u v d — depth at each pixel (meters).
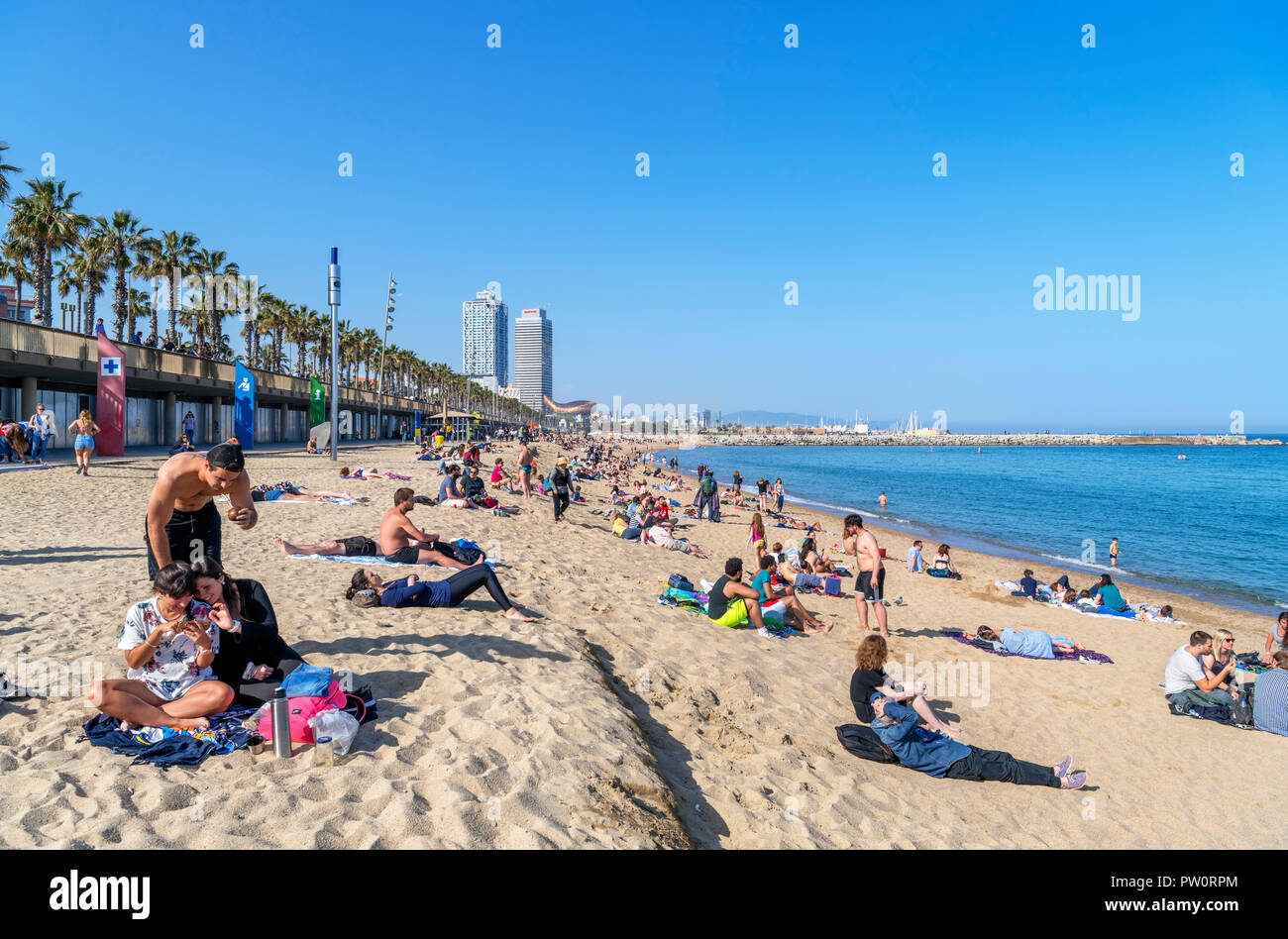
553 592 9.17
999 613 13.87
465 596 7.52
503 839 3.41
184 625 4.12
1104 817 5.66
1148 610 14.62
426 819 3.48
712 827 4.26
